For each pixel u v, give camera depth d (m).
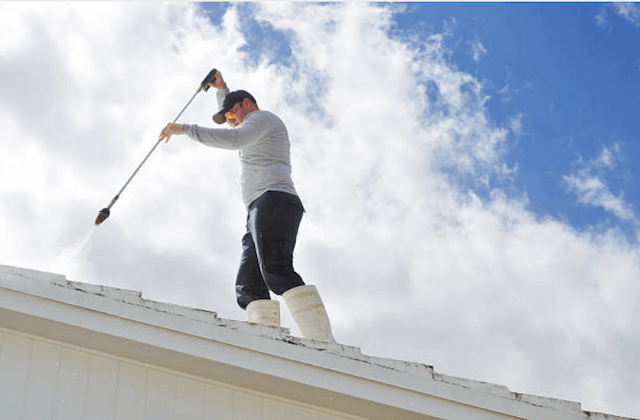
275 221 5.49
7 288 4.36
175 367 4.73
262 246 5.47
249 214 5.66
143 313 4.50
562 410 4.91
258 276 5.75
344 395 4.74
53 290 4.41
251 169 5.63
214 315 4.62
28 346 4.57
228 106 5.98
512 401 4.87
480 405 4.82
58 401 4.51
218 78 6.77
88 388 4.58
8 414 4.41
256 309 5.61
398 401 4.76
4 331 4.55
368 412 4.92
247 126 5.56
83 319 4.44
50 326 4.47
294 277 5.43
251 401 4.85
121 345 4.57
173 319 4.54
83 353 4.64
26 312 4.38
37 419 4.45
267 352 4.63
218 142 5.45
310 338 5.27
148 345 4.52
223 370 4.68
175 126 5.47
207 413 4.74
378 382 4.75
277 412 4.88
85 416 4.52
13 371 4.50
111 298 4.48
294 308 5.36
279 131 5.71
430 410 4.79
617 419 4.96
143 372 4.71
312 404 4.94
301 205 5.65
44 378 4.53
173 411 4.68
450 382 4.84
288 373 4.66
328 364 4.70
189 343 4.57
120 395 4.62
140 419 4.61
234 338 4.60
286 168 5.67
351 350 4.76
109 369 4.65
